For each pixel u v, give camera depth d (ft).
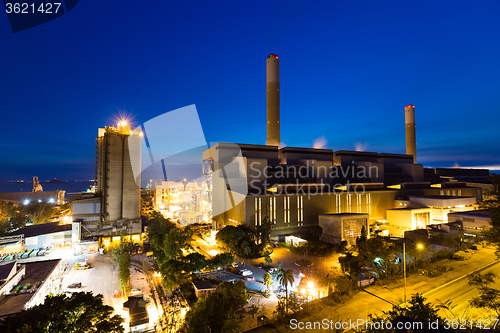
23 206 542.57
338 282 177.27
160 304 180.65
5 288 152.76
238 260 276.00
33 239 299.58
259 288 201.57
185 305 171.94
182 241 284.20
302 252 295.89
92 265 259.39
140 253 300.40
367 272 201.05
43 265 208.74
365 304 158.10
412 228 373.81
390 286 180.24
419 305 91.15
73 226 313.94
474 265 213.05
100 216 340.18
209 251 315.37
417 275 197.06
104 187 343.05
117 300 184.24
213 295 143.33
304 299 165.89
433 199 390.83
